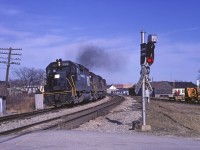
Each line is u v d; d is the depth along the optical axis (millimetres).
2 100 33844
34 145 12531
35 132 16141
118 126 20703
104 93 77125
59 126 20219
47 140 13633
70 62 40188
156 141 14164
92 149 11906
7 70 52906
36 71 107000
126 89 192875
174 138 15477
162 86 141750
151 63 18750
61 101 39469
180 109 41781
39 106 39062
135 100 65062
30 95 55000
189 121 26062
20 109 38500
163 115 29188
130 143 13414
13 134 16391
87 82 48719
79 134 15633
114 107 41562
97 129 19203
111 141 13773
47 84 40000
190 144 13562
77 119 24938
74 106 42031
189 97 72188
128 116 27797
